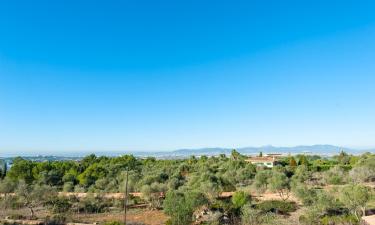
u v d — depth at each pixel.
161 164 124.44
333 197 52.50
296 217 49.78
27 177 93.88
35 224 49.50
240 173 94.88
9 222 50.03
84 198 66.12
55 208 59.69
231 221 49.22
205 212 52.88
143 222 50.72
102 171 97.06
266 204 56.94
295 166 112.38
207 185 65.06
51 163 115.25
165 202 49.28
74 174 101.25
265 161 139.00
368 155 122.81
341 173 89.88
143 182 79.44
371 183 83.19
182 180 88.06
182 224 45.91
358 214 48.75
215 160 133.50
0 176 100.44
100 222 50.66
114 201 66.94
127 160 125.06
